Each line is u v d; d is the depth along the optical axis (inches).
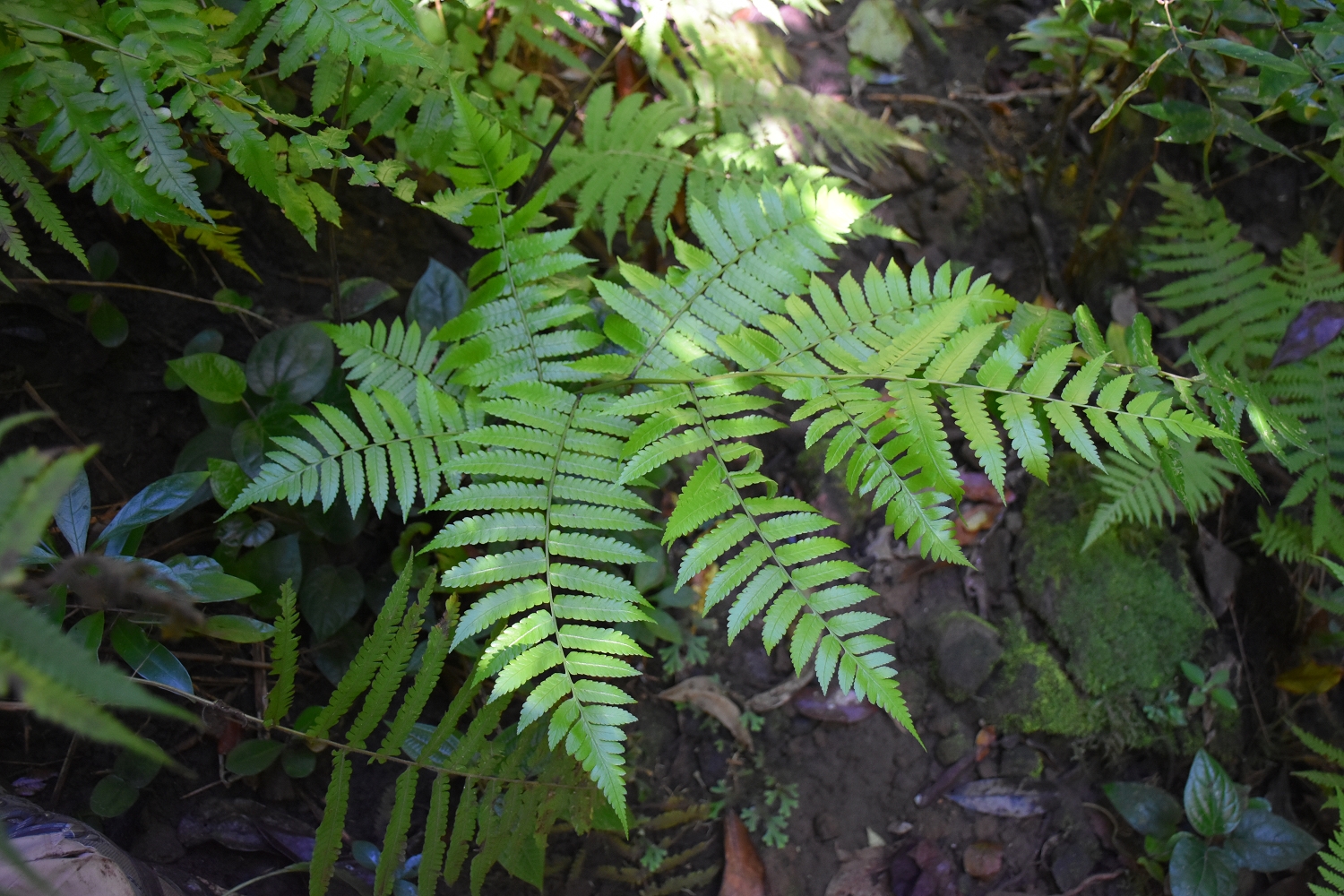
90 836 59.2
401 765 85.5
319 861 63.4
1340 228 126.2
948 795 99.0
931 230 121.3
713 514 63.7
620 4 113.3
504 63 96.9
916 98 129.3
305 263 97.7
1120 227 123.9
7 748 72.3
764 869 93.5
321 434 67.2
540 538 62.9
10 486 32.3
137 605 65.3
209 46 66.7
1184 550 109.6
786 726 99.0
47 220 60.4
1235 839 93.6
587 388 72.4
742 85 105.4
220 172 88.7
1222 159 127.9
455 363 72.1
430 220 105.4
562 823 86.4
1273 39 89.2
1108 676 103.0
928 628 103.4
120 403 85.8
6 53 58.6
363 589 82.6
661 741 96.7
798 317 72.0
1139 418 66.1
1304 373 100.8
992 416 110.3
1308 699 107.0
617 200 93.1
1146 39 95.7
